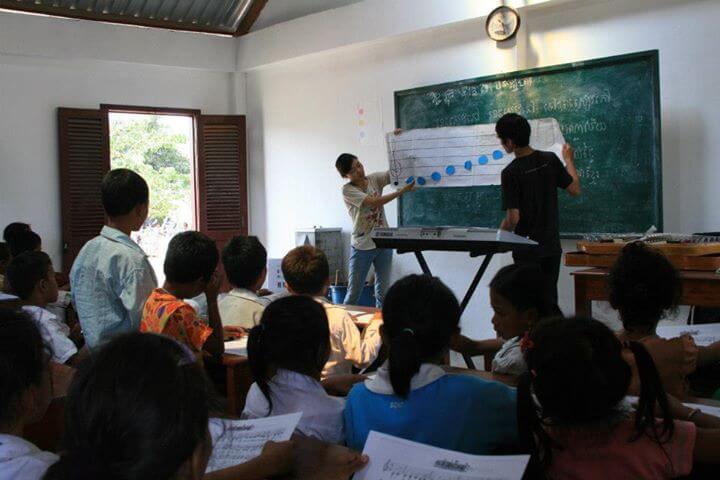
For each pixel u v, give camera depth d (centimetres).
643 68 456
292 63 708
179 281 261
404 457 141
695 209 445
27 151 646
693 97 443
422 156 562
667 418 143
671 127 453
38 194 654
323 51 655
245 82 759
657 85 449
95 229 680
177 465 77
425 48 591
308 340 178
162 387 78
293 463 147
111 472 74
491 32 523
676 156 451
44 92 653
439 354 170
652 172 456
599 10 482
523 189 400
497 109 532
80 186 670
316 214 704
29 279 323
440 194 579
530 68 516
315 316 179
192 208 748
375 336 288
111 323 254
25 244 476
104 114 683
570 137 492
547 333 141
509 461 133
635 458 140
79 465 75
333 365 284
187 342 248
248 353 181
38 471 109
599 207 482
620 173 470
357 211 577
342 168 573
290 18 697
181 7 697
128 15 675
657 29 456
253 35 723
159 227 970
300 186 716
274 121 735
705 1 434
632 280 197
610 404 136
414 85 602
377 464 142
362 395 168
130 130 970
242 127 750
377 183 582
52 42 636
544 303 225
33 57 640
